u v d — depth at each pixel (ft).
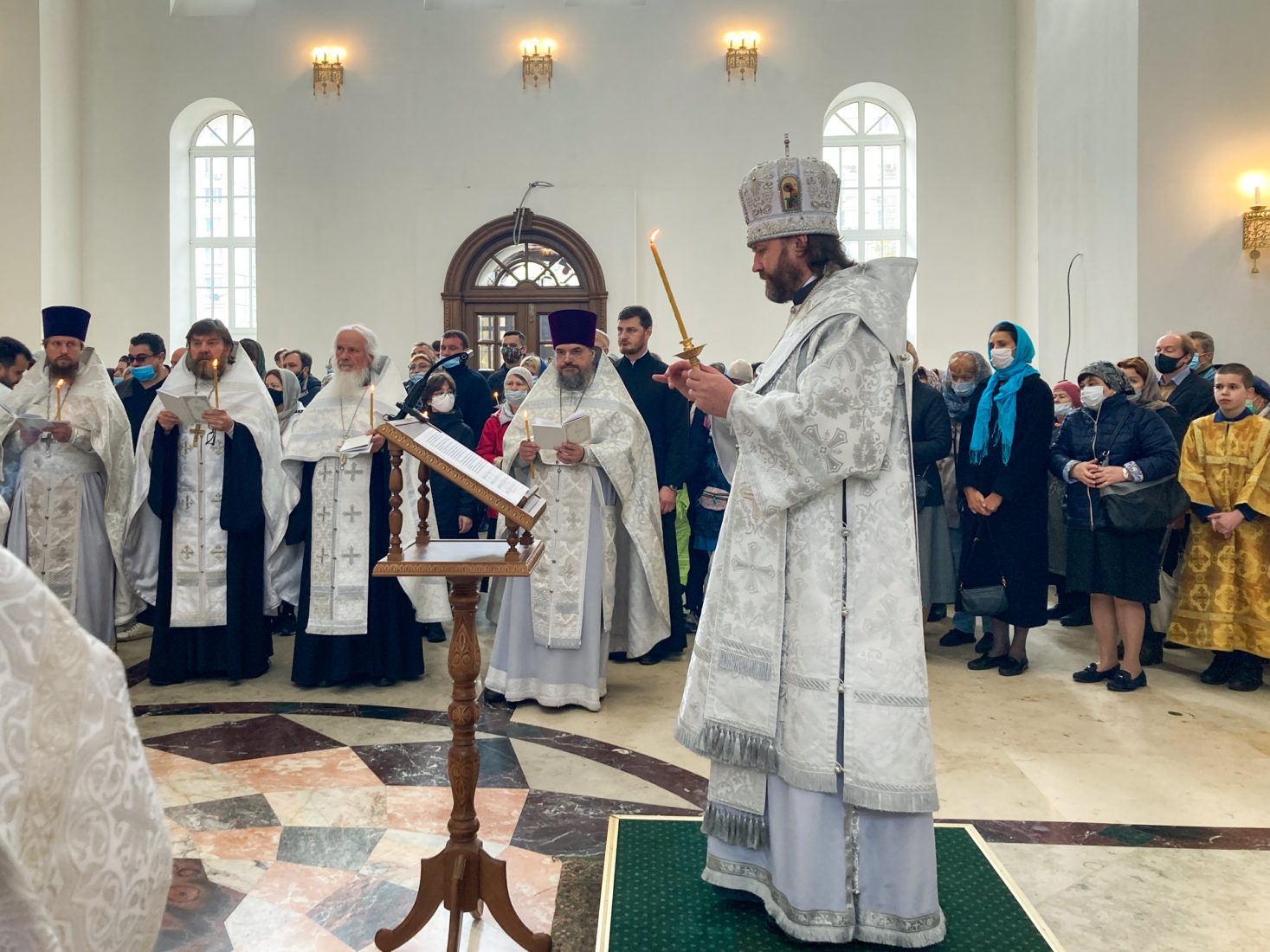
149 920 2.89
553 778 10.42
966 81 37.58
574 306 38.78
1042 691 13.93
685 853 8.46
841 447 6.56
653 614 14.48
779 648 6.82
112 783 2.75
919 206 37.78
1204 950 6.95
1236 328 22.82
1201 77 22.79
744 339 38.22
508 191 38.86
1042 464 14.38
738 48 38.04
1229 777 10.43
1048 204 31.01
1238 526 13.80
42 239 36.76
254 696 13.52
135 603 15.87
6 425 14.12
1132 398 16.57
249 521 13.87
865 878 6.69
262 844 8.71
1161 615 15.74
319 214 39.45
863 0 37.91
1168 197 23.03
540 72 38.70
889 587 6.66
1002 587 14.58
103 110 39.65
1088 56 26.91
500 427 17.47
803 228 7.14
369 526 13.88
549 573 12.94
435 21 39.24
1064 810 9.54
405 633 14.23
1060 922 7.36
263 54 39.58
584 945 6.96
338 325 39.34
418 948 6.96
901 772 6.47
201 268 41.42
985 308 37.52
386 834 8.92
